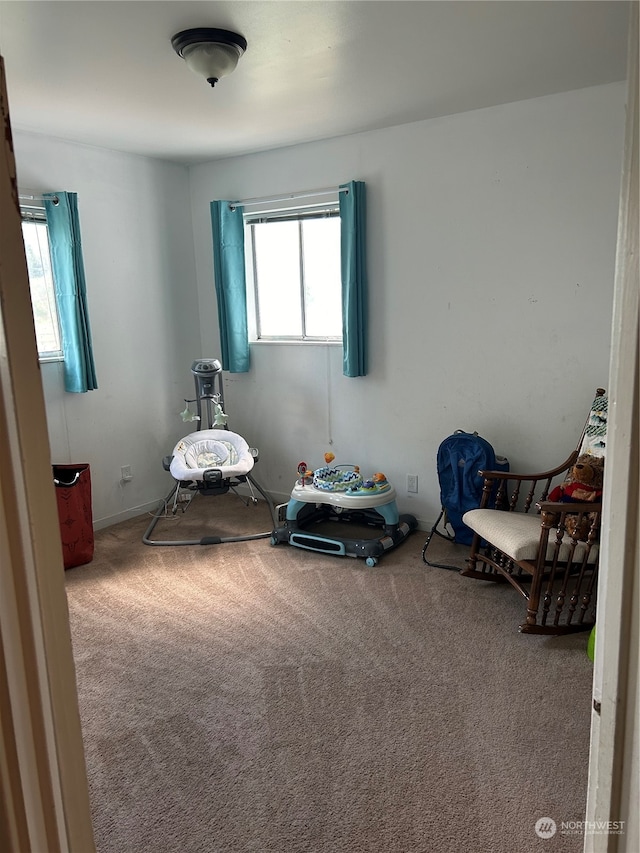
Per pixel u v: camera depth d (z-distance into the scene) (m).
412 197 3.61
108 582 3.29
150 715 2.21
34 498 0.62
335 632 2.74
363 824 1.73
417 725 2.12
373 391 3.99
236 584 3.24
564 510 2.55
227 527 4.07
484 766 1.93
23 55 2.38
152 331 4.37
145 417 4.38
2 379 0.60
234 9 2.03
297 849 1.66
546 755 1.97
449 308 3.61
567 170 3.14
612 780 0.68
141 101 2.97
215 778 1.91
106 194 3.96
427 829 1.71
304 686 2.36
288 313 4.37
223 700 2.29
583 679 2.36
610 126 2.99
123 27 2.15
